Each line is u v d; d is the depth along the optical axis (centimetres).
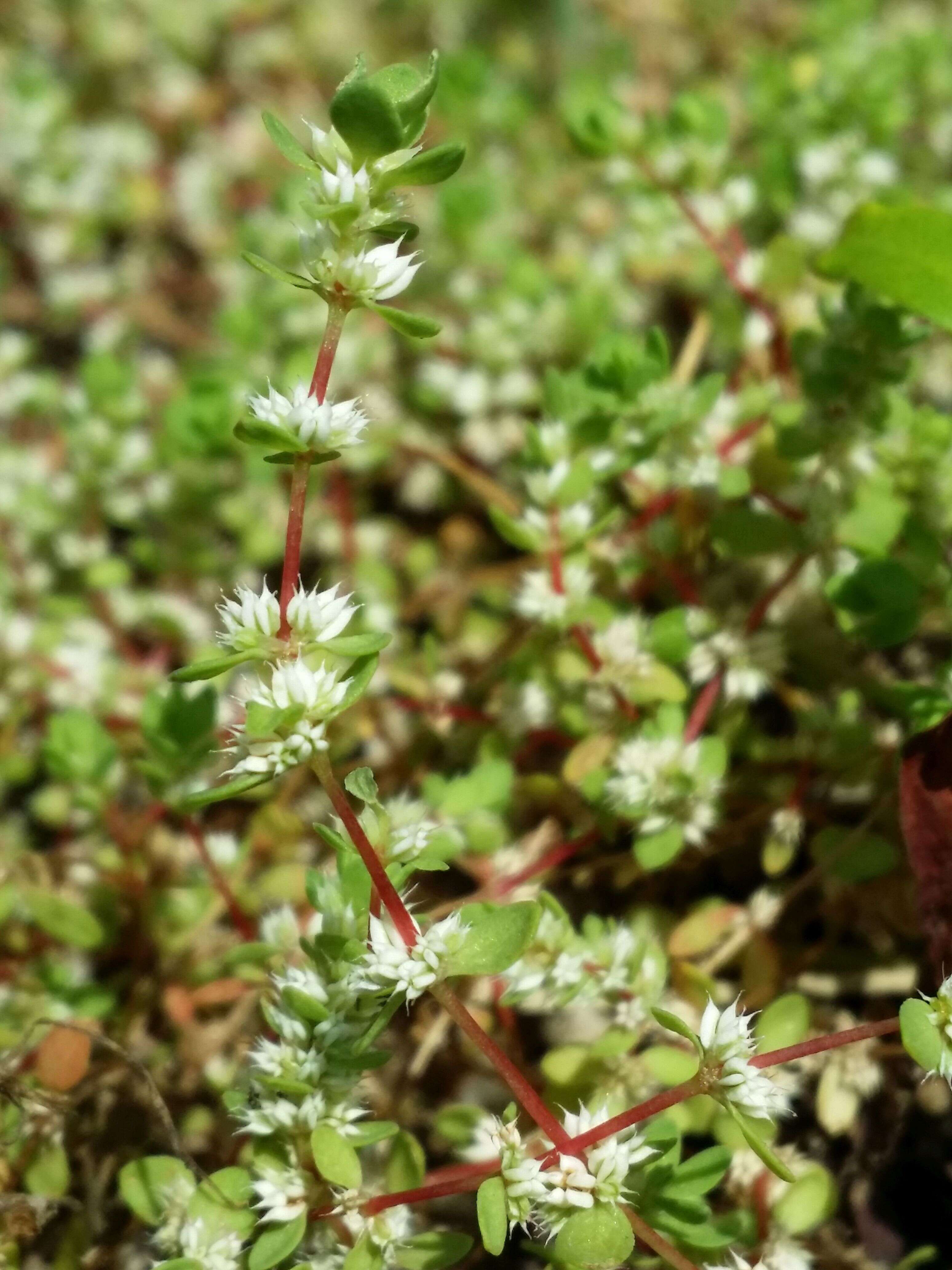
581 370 12
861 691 12
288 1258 10
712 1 20
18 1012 11
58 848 13
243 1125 11
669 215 15
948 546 12
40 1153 10
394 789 13
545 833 12
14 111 18
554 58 20
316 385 9
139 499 14
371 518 15
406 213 10
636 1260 9
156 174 19
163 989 12
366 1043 9
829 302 12
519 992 10
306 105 20
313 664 9
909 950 11
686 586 12
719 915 11
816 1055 11
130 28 20
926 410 12
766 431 13
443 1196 9
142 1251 11
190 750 11
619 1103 10
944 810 10
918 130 17
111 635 14
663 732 11
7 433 16
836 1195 10
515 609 13
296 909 11
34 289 18
